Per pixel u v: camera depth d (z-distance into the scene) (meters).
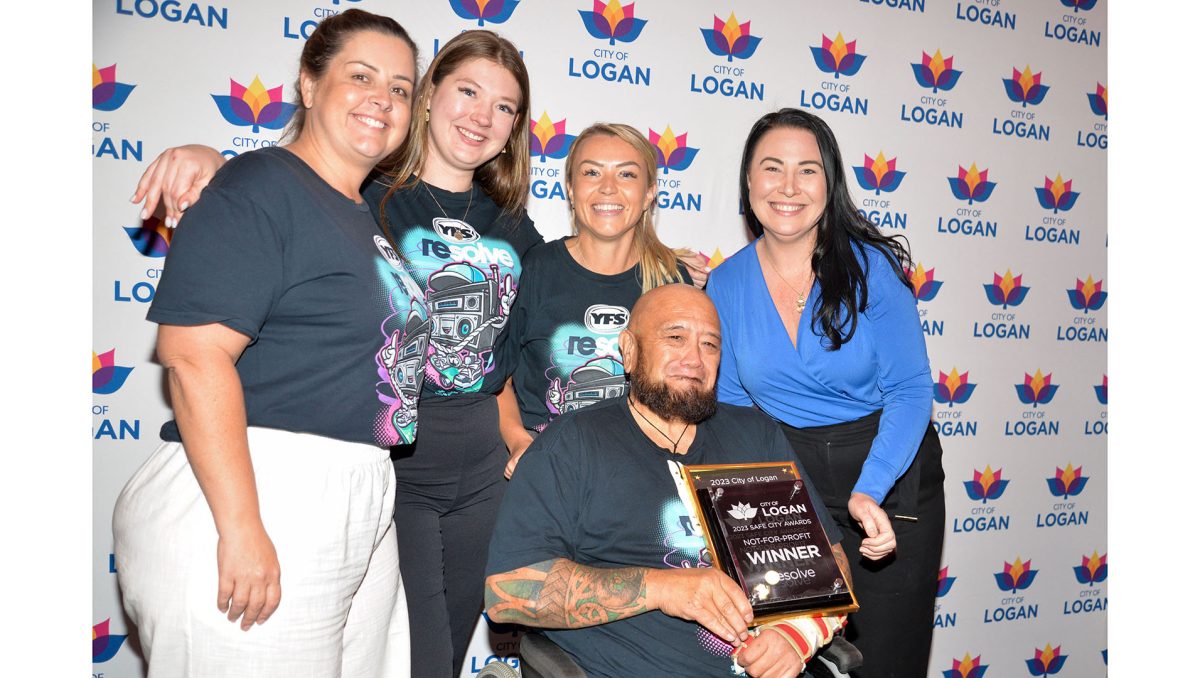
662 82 2.87
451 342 1.96
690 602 1.51
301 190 1.42
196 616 1.32
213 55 2.48
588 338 2.17
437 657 1.93
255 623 1.35
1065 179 3.43
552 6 2.74
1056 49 3.38
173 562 1.33
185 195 1.57
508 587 1.60
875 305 2.10
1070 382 3.48
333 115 1.52
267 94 2.53
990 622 3.39
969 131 3.27
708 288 2.28
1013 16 3.31
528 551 1.62
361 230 1.52
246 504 1.31
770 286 2.21
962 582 3.34
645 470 1.72
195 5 2.46
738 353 2.19
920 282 3.24
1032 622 3.45
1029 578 3.44
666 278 2.26
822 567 1.63
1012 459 3.40
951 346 3.30
